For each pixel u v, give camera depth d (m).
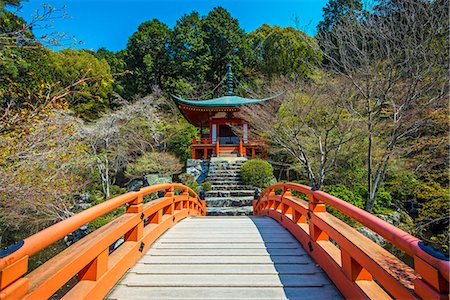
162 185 3.79
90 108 14.52
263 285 2.10
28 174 3.61
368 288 1.60
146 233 3.04
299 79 10.34
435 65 5.96
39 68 8.14
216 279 2.22
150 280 2.20
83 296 1.57
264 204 6.41
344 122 7.16
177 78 20.83
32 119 3.26
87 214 1.66
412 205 8.15
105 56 22.52
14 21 5.06
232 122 13.32
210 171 10.99
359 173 8.20
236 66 20.72
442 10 5.77
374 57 6.64
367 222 1.49
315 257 2.56
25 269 1.11
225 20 22.58
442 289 0.99
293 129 8.10
